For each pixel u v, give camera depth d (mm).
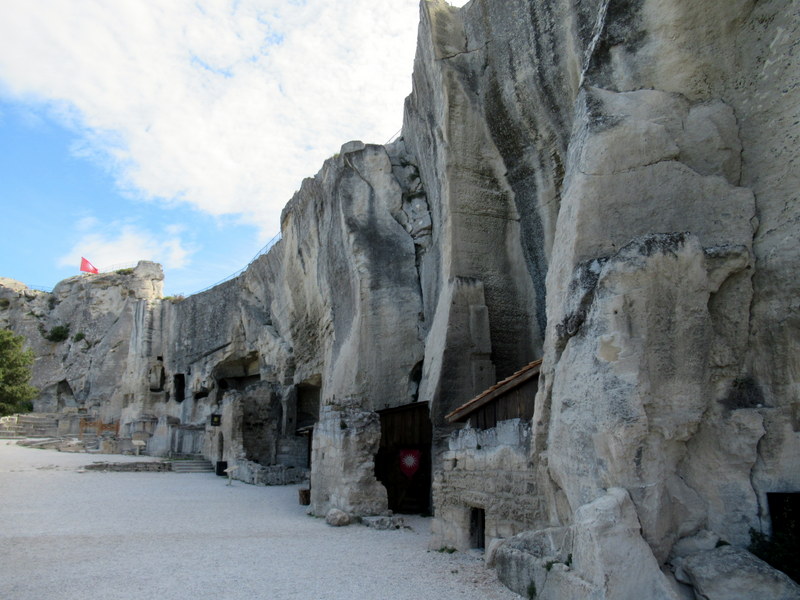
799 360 6695
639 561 5957
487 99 16453
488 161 17000
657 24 8328
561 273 8039
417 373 19375
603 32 8742
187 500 17422
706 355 6852
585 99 8297
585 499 6812
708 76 8016
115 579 8195
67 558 9430
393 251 20422
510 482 8836
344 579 8273
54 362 56406
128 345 51000
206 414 38469
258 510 16031
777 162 7285
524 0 14906
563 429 7324
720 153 7668
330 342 22875
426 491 16156
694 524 6621
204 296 41875
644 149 7734
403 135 23328
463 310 16219
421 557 9719
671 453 6699
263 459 27531
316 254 26328
